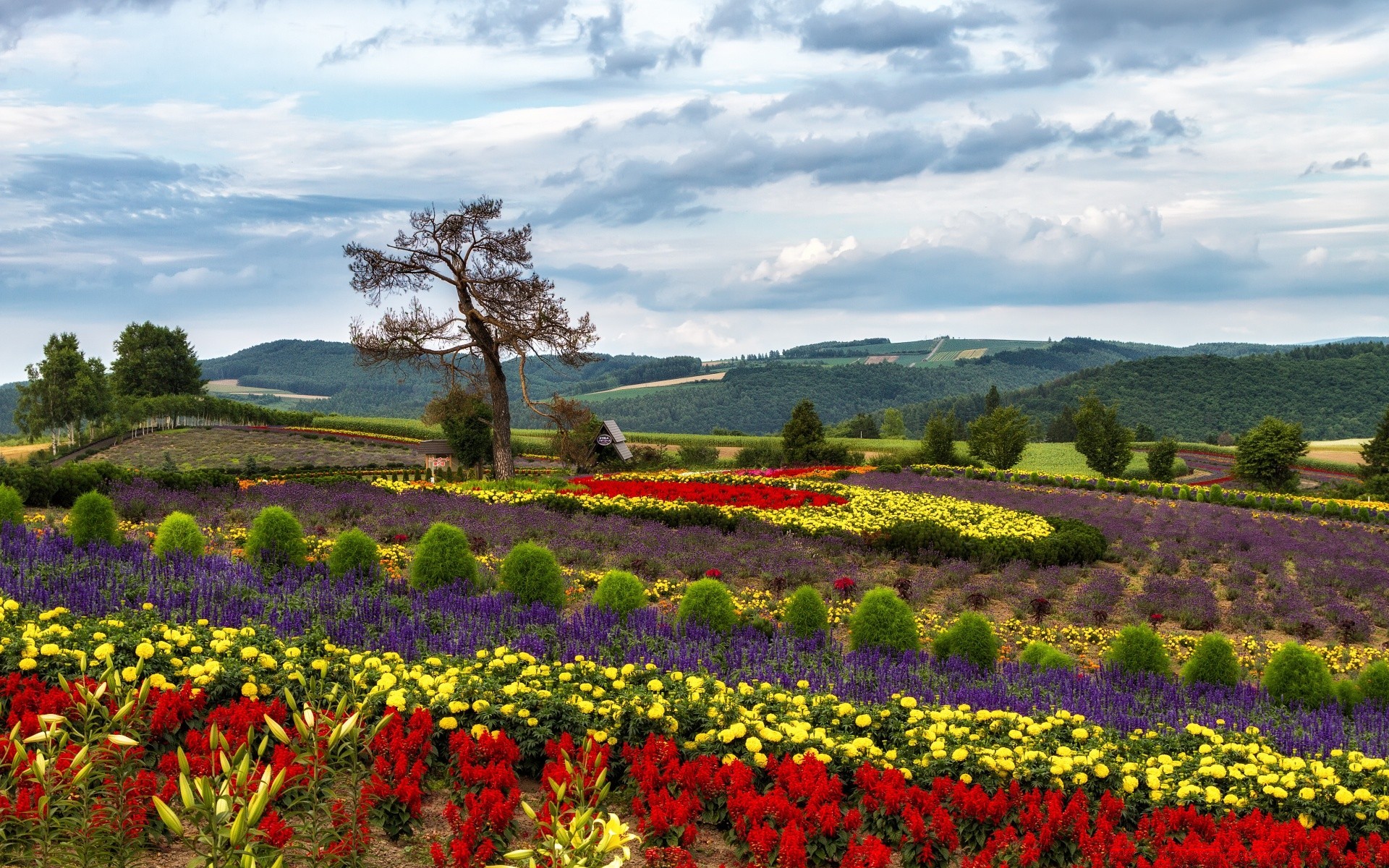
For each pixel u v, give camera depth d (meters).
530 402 36.00
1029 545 20.75
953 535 20.23
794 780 5.66
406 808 5.16
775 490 27.39
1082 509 31.22
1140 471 71.94
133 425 72.50
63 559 10.75
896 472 40.59
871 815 5.64
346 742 4.77
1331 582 20.52
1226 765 6.80
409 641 8.49
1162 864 4.99
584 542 19.11
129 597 9.16
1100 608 16.09
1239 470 52.06
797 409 51.66
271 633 7.95
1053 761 6.16
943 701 8.33
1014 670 10.14
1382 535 28.56
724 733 6.11
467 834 4.78
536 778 6.34
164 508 19.20
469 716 6.36
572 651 9.09
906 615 10.96
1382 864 5.36
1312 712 9.75
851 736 6.71
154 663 6.43
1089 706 8.62
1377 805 6.04
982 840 5.63
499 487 27.36
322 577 12.10
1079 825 5.50
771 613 14.24
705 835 5.75
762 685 7.67
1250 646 14.30
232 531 17.91
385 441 72.06
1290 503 33.84
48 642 6.55
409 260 34.50
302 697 6.29
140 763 5.10
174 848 4.72
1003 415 58.12
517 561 12.12
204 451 63.88
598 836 3.64
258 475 41.47
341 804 4.56
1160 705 9.36
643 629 10.45
